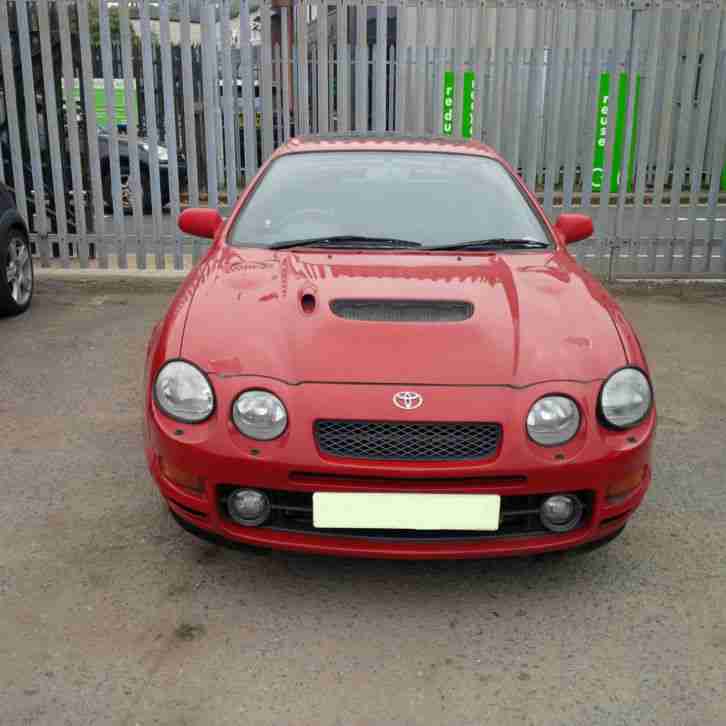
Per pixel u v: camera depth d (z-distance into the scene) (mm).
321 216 3811
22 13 7285
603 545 2936
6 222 6281
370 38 9648
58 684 2398
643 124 7898
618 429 2723
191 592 2873
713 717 2320
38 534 3236
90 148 7727
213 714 2295
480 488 2607
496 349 2787
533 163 7949
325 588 2922
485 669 2512
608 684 2449
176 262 8094
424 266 3416
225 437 2643
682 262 8352
